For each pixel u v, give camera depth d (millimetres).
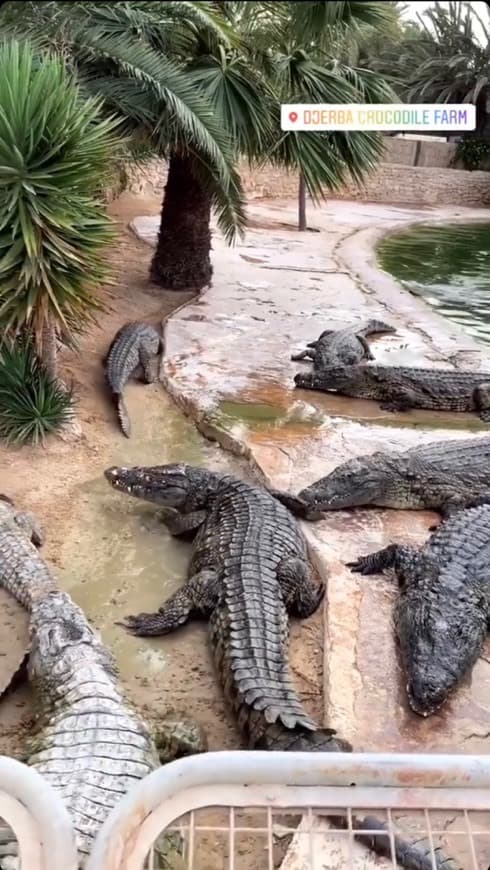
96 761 3072
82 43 6648
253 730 3502
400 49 17734
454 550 4621
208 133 6918
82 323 6258
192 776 1774
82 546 5180
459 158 24250
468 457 5938
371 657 4113
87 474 6012
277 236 15398
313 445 6496
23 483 5734
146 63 6836
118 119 6598
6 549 4707
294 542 4879
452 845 2848
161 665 4199
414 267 13961
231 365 8086
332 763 1808
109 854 1670
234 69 7512
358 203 21656
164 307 9945
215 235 14586
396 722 3699
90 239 5434
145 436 6719
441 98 18734
